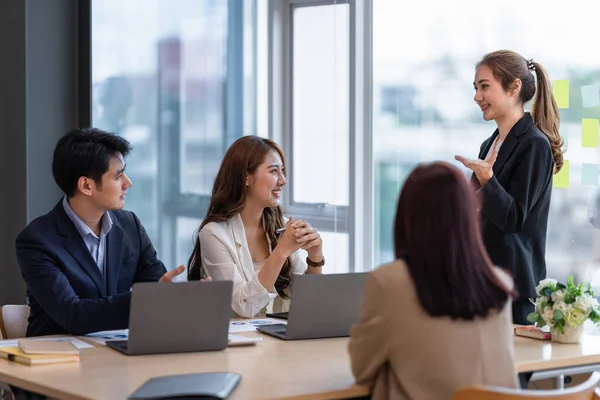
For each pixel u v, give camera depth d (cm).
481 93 418
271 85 649
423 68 573
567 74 496
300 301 344
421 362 253
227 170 415
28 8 545
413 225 255
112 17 575
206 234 408
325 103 627
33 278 350
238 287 393
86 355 315
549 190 411
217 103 626
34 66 550
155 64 596
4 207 541
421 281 253
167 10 600
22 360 302
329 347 332
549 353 322
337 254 621
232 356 314
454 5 554
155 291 312
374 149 605
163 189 604
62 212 366
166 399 248
